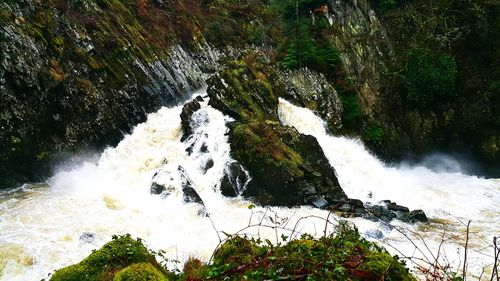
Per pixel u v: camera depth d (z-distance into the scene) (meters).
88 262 5.02
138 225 12.20
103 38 18.86
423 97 24.78
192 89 23.16
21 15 15.62
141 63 20.34
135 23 22.23
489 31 25.27
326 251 4.58
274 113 20.20
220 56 27.05
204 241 11.52
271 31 30.27
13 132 14.20
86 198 13.51
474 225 14.34
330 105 22.92
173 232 11.97
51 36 16.27
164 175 14.59
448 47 25.73
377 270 4.23
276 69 22.94
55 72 15.58
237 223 12.80
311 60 23.84
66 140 15.66
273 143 16.06
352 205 14.62
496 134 23.70
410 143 24.69
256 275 4.49
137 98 18.92
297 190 14.98
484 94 24.45
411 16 27.03
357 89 24.38
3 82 14.01
